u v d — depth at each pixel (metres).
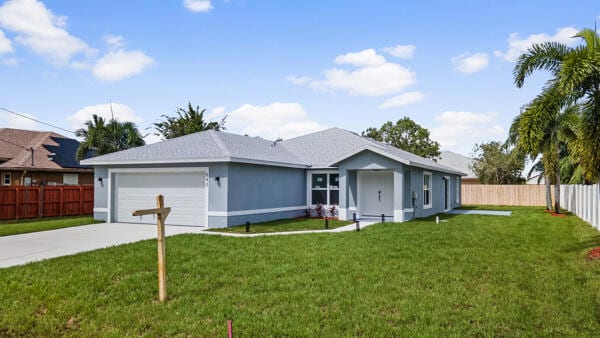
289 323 5.55
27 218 19.66
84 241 12.11
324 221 18.14
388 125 39.06
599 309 6.04
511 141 23.80
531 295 6.72
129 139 27.44
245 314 5.91
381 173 21.06
